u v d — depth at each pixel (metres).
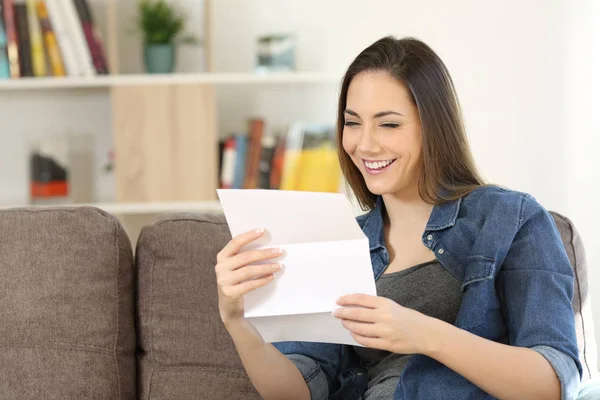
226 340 2.10
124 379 2.07
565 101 3.96
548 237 1.77
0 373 2.00
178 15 3.97
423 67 1.84
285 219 1.64
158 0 3.89
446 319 1.84
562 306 1.70
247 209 1.66
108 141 4.04
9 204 3.99
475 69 3.99
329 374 1.99
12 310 2.03
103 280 2.09
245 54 4.01
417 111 1.84
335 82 3.94
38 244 2.08
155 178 3.72
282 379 1.89
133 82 3.68
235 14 4.00
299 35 4.00
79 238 2.09
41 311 2.04
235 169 3.76
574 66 3.94
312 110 4.04
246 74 3.71
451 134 1.88
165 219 2.17
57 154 3.86
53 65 3.69
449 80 1.89
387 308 1.60
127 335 2.12
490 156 4.00
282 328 1.74
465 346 1.60
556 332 1.67
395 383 1.81
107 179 4.05
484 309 1.75
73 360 2.03
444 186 1.89
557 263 1.75
